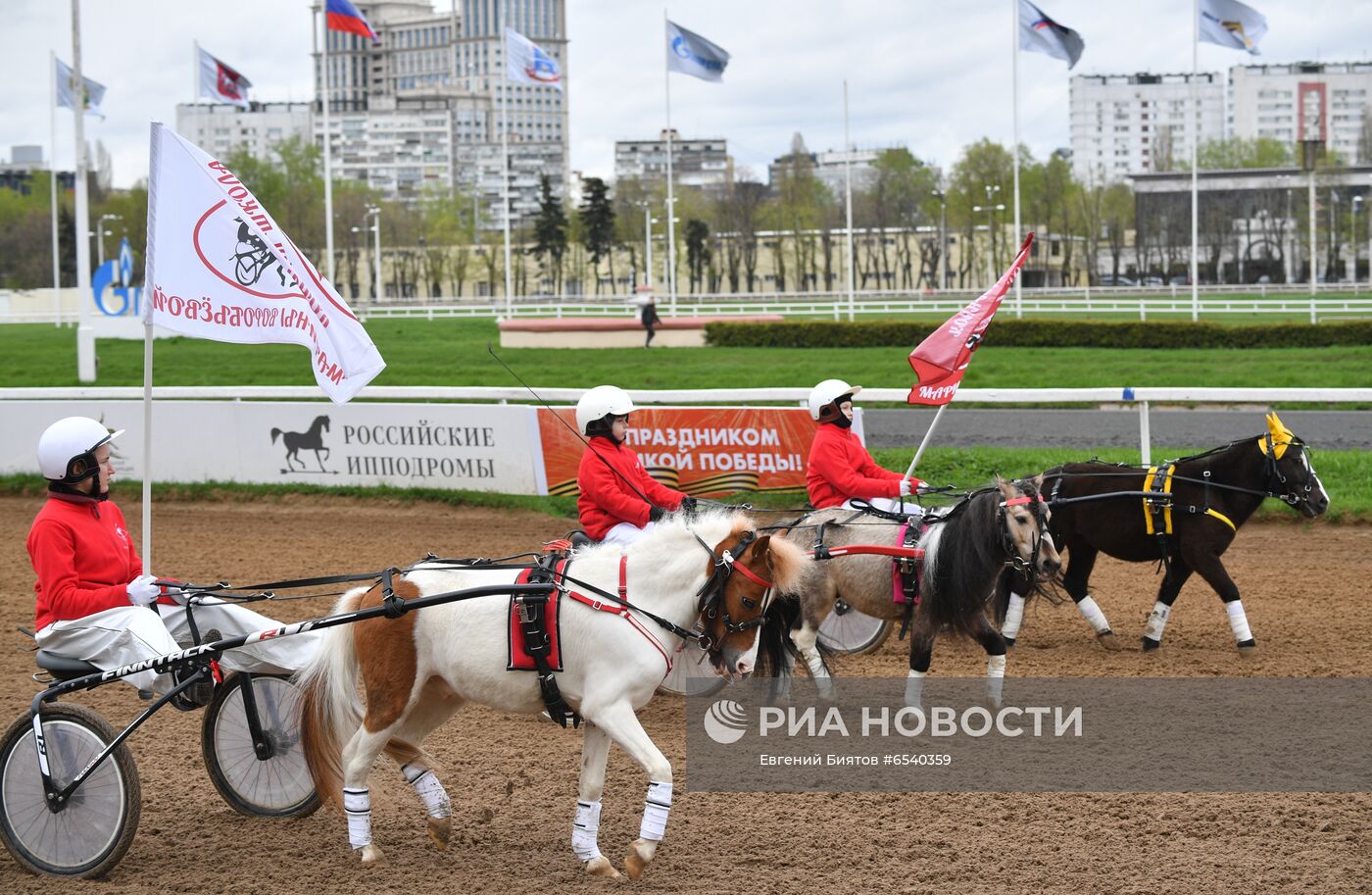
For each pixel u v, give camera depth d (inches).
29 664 353.1
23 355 1316.4
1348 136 7101.4
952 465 596.1
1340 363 1031.6
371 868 220.4
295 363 1200.8
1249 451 347.3
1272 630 374.6
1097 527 358.0
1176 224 3186.5
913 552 296.5
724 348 1350.9
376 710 219.9
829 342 1342.3
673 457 542.9
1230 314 1604.3
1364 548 476.1
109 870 217.6
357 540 515.8
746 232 3363.7
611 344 1384.1
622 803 251.1
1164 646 362.9
